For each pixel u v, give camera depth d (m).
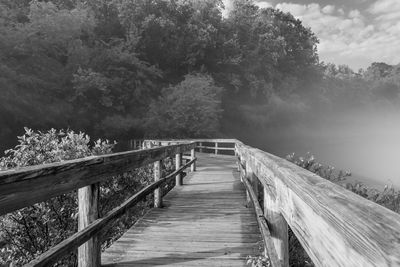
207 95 40.41
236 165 14.77
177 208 6.04
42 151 5.75
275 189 1.95
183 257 3.64
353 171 41.34
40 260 1.97
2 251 4.55
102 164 2.95
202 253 3.76
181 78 53.59
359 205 0.86
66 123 33.50
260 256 3.37
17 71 33.84
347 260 0.79
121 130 36.38
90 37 45.06
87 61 39.62
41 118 31.17
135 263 3.48
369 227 0.70
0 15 37.25
